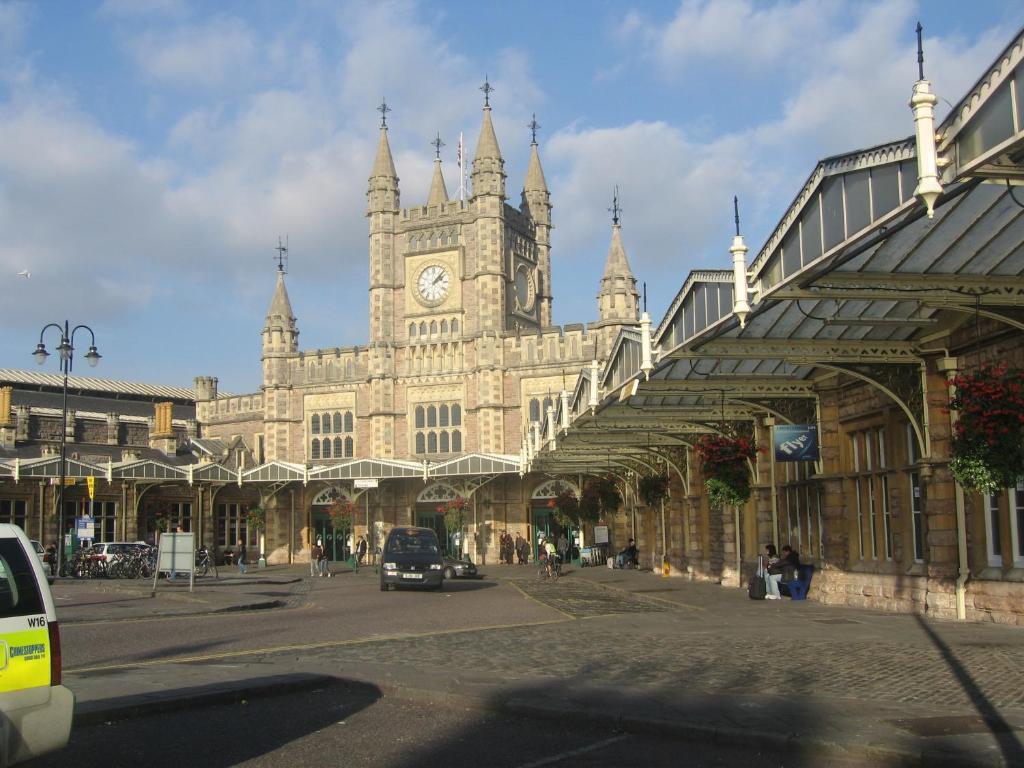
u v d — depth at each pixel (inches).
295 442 2847.0
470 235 2721.5
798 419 1050.7
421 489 2664.9
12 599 305.4
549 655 606.2
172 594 1267.2
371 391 2738.7
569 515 2295.8
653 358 850.8
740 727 374.6
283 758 360.5
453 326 2716.5
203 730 407.8
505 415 2603.3
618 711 408.2
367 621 914.7
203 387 3191.4
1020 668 503.2
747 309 581.6
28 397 2920.8
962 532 757.9
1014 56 360.2
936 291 612.7
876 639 643.5
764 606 960.9
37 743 303.4
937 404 769.6
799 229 532.1
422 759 357.1
